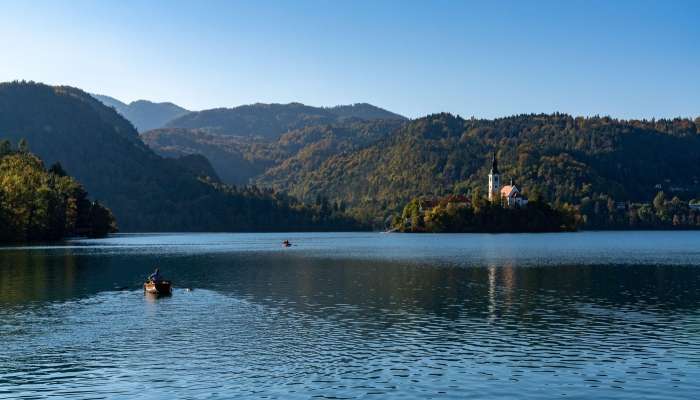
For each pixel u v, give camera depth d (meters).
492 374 44.34
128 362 47.53
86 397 39.69
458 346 52.62
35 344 53.31
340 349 51.62
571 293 84.69
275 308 72.00
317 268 126.75
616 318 65.06
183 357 49.00
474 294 83.94
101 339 55.22
